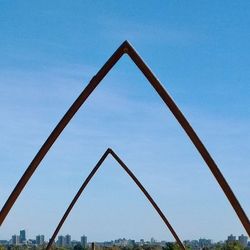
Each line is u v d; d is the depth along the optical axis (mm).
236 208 21844
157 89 20906
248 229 22031
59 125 21047
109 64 20609
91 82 20719
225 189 21781
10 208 21344
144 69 20719
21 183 21266
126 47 20469
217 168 21562
